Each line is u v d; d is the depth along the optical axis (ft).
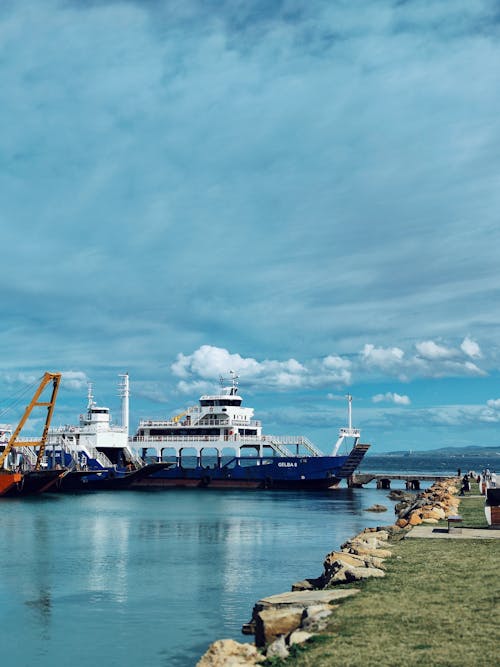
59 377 393.70
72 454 413.80
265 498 343.05
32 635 97.55
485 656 50.19
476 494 220.64
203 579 135.54
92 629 100.48
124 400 468.34
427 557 90.89
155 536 199.31
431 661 49.37
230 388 435.53
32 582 133.59
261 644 63.77
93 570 145.79
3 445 418.72
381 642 53.88
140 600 118.01
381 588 71.82
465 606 63.98
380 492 402.52
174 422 435.94
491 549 97.19
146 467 410.31
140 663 85.87
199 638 95.91
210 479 417.69
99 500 331.98
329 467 393.91
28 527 223.30
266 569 145.59
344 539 191.01
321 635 56.13
